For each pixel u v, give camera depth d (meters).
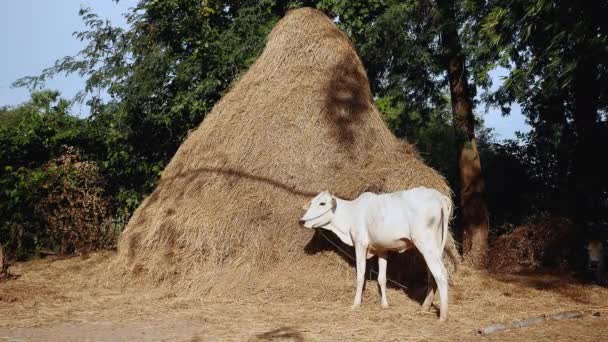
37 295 9.56
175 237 9.94
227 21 16.83
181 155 11.30
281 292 9.16
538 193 16.17
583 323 7.89
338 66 11.26
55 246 14.04
